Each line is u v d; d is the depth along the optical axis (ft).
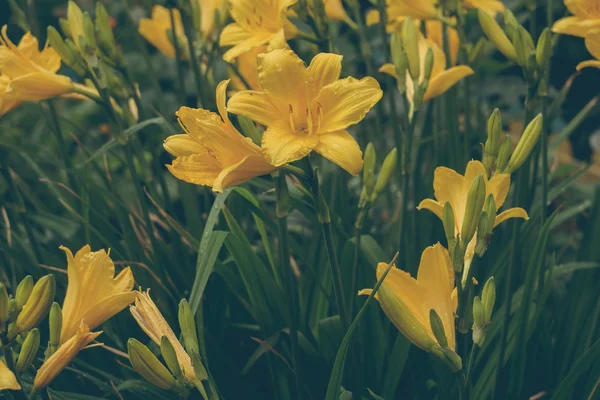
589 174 5.21
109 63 3.67
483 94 5.27
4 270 3.84
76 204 4.05
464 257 2.69
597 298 3.52
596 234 3.61
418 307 2.70
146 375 2.66
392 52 3.31
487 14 3.19
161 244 3.81
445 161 4.06
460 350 2.69
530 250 3.64
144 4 6.12
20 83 3.30
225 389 3.43
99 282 2.81
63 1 6.59
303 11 3.41
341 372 2.80
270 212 3.56
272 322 3.41
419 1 3.76
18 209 3.69
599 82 5.81
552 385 3.47
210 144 2.69
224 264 3.59
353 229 3.92
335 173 3.92
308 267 3.42
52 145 5.75
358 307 3.47
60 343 2.76
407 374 3.46
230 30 3.54
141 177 4.69
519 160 2.86
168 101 5.85
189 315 2.68
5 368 2.58
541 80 3.19
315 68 2.71
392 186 4.39
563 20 3.27
